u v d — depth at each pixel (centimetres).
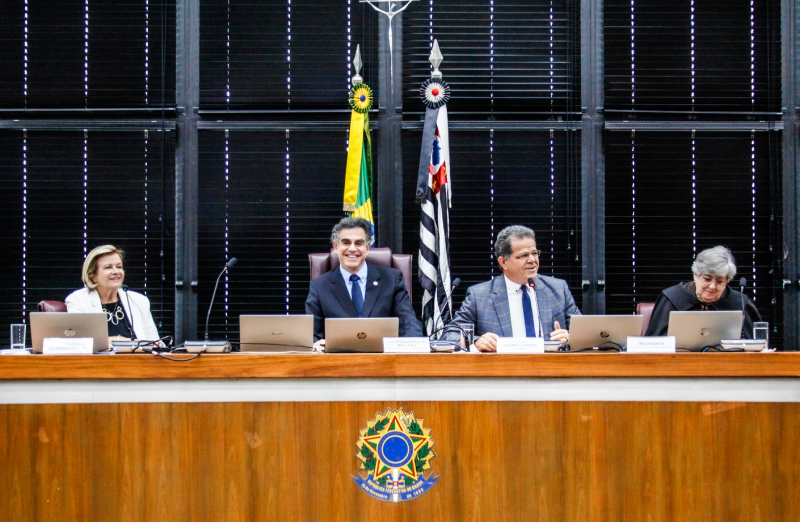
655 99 381
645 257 378
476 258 377
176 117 376
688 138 382
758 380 175
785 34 382
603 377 175
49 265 367
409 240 376
